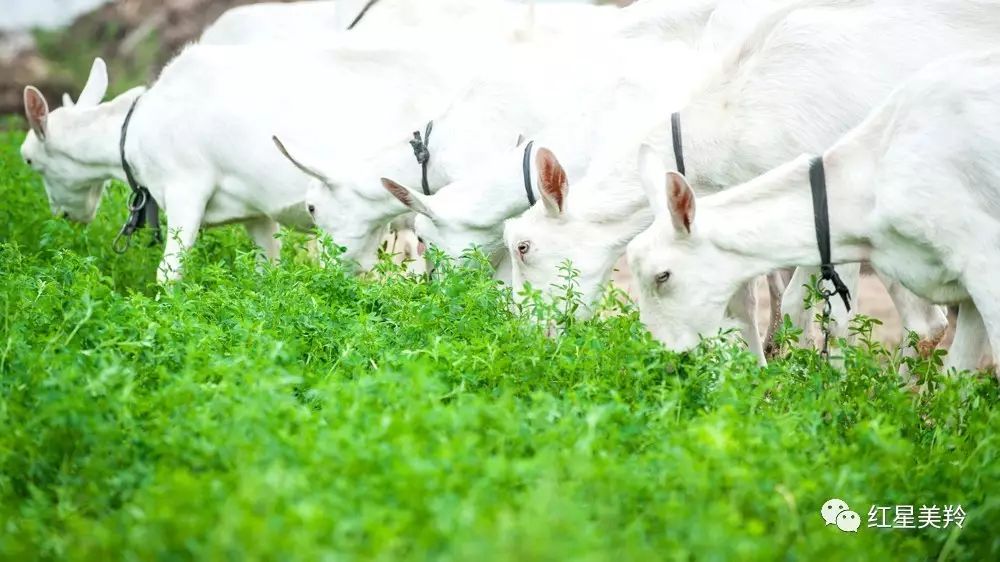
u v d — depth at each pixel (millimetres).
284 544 5992
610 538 6355
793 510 6879
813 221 9500
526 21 13969
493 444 7367
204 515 6352
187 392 7934
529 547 5832
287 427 7430
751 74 10875
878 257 9539
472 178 11914
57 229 13148
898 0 10758
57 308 9953
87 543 6352
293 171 13805
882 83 10578
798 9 10867
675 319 9719
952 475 7875
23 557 6551
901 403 8766
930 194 9078
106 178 15383
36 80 29406
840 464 7605
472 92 12773
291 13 17297
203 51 14383
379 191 12977
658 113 11250
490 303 10391
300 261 12984
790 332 9906
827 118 10664
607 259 10945
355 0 16141
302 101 13883
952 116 9070
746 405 8289
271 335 9570
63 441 7707
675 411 8430
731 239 9547
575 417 7816
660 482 7000
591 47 12805
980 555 7473
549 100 12602
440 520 6121
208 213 14477
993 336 9117
